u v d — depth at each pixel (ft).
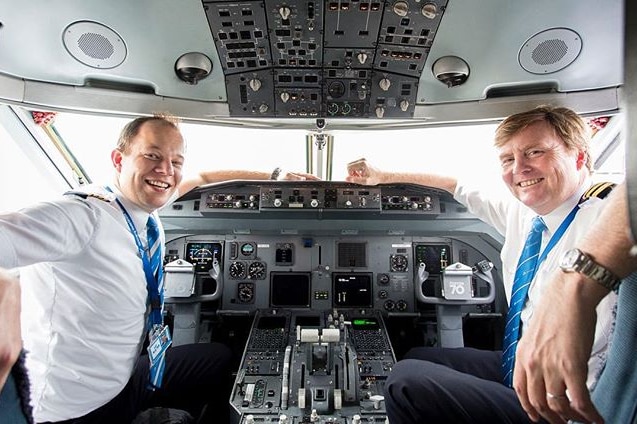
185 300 10.48
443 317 10.91
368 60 8.59
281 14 7.39
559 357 2.37
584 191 5.75
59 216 5.09
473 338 12.43
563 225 5.51
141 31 7.93
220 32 7.92
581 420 2.36
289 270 11.87
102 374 5.95
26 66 8.68
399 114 9.87
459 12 7.43
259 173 10.71
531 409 2.64
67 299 5.71
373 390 8.27
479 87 9.41
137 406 6.90
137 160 6.34
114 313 5.99
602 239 2.30
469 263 11.87
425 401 5.11
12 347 2.35
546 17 7.53
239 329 12.16
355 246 11.96
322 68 8.77
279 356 9.38
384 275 11.85
